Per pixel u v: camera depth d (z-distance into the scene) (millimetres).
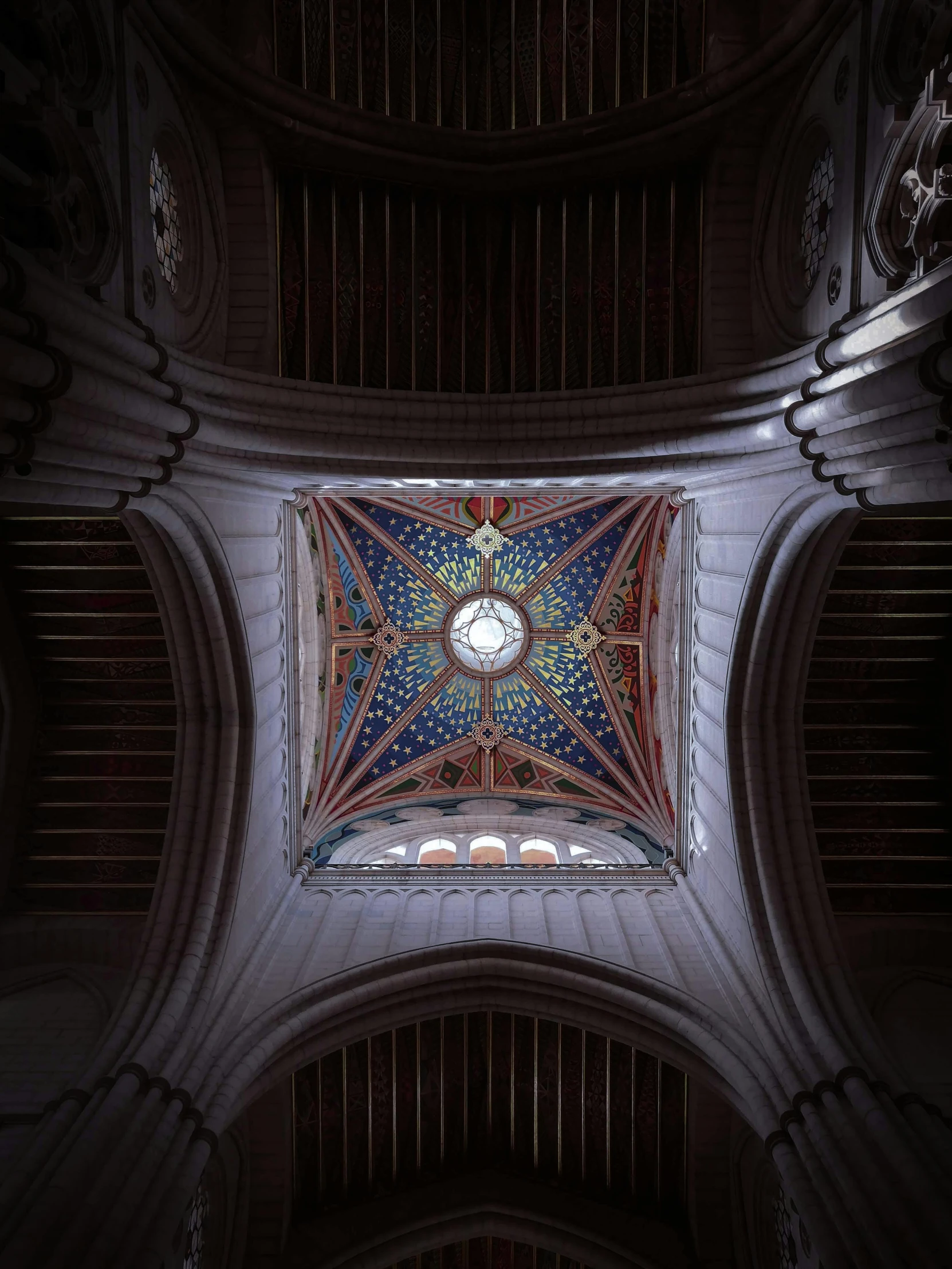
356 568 17891
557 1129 11945
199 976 9781
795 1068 9000
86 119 6441
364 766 18000
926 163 6367
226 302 10094
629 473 10289
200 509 9078
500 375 11242
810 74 8836
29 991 10844
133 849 11719
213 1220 10625
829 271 8328
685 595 13445
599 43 10555
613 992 10641
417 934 11664
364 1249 11234
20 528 10625
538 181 10773
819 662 12172
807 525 8977
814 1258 9156
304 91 9617
